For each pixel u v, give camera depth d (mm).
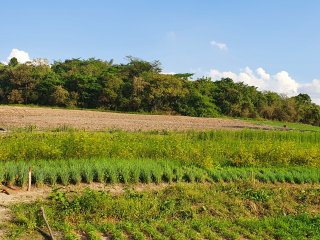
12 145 18984
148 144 22297
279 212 14852
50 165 17391
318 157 24359
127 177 17172
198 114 76375
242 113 82250
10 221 11797
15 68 81688
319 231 13102
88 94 77125
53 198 13352
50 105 77250
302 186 19391
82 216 12383
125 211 12914
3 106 66125
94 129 34062
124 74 86375
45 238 10969
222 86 85125
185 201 14656
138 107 76188
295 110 87312
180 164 20312
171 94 75625
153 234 11547
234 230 12672
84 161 18156
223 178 18969
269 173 20156
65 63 101875
